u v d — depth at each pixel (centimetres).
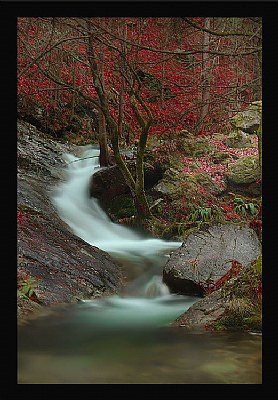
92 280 551
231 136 1170
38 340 374
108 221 925
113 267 639
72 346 367
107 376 310
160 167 1014
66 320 434
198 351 359
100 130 1062
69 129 1345
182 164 1022
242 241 618
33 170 994
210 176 1005
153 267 658
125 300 546
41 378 309
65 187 977
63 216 841
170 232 849
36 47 750
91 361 335
